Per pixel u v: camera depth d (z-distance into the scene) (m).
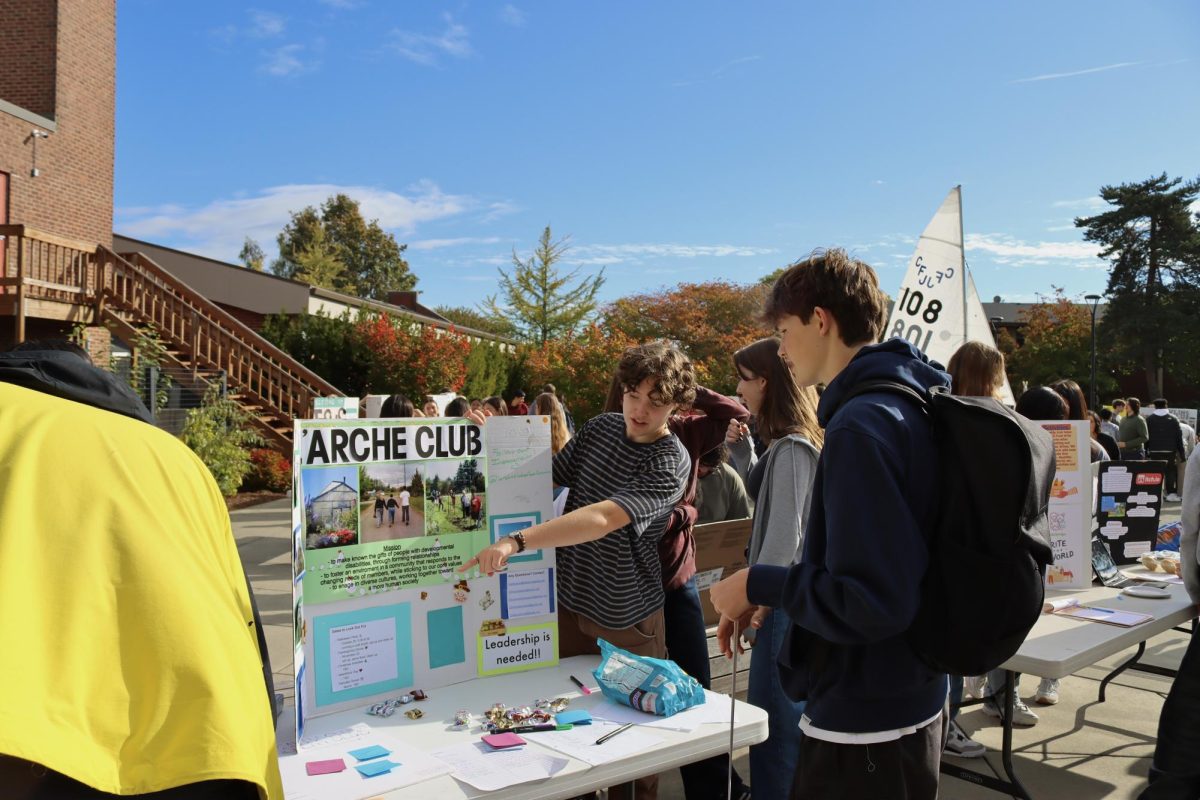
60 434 1.16
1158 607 3.50
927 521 1.54
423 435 2.23
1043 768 3.85
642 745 1.86
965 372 3.61
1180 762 2.95
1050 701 4.66
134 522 1.11
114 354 15.17
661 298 28.30
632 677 2.14
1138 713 4.55
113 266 14.44
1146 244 47.31
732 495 4.07
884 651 1.59
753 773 2.79
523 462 2.42
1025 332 39.81
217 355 14.85
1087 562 3.90
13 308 12.53
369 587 2.12
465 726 1.99
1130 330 46.50
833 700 1.64
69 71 15.06
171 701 1.04
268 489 13.35
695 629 2.94
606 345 22.12
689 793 2.98
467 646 2.29
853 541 1.48
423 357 19.25
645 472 2.54
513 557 2.38
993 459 1.49
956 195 6.17
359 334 19.55
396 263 63.84
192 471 1.28
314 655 2.03
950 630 1.51
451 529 2.27
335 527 2.06
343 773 1.72
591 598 2.52
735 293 27.78
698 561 3.82
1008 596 1.48
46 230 14.65
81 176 15.40
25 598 1.00
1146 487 4.52
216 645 1.10
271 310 23.19
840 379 1.70
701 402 3.25
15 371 1.25
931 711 1.66
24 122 14.15
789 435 2.62
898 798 1.63
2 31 14.87
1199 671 2.94
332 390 14.73
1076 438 3.95
